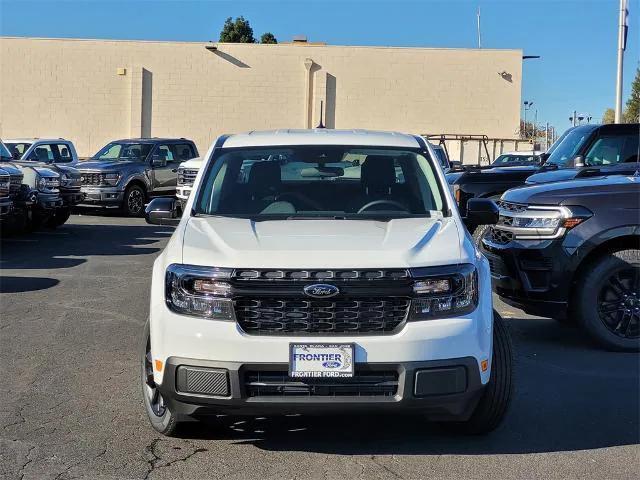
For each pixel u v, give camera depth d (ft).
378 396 13.24
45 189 49.11
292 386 13.20
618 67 67.72
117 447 15.03
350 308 13.28
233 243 14.16
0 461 14.25
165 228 56.39
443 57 113.80
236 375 13.10
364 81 114.01
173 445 15.19
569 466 14.17
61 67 112.98
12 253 42.24
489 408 14.92
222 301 13.34
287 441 15.43
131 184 64.75
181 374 13.44
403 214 16.83
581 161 33.32
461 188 39.01
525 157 83.97
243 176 17.80
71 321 25.73
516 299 22.91
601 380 19.48
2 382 19.10
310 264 13.33
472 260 14.20
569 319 22.67
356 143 18.63
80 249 44.21
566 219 21.83
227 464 14.25
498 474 13.79
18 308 27.71
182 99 114.01
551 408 17.40
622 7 67.05
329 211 17.04
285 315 13.26
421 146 18.85
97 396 18.10
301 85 114.01
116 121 114.01
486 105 114.52
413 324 13.28
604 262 21.80
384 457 14.61
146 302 28.96
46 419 16.55
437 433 15.89
